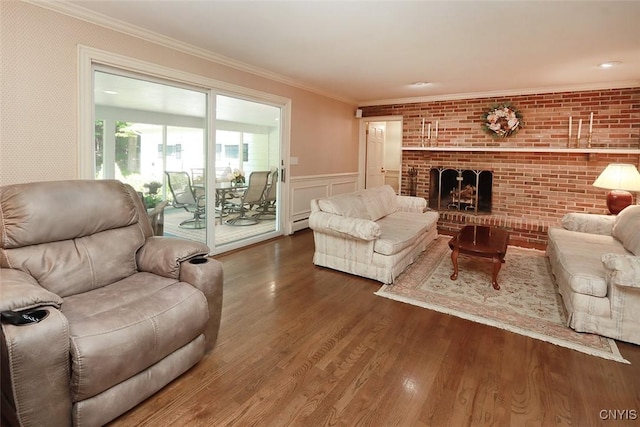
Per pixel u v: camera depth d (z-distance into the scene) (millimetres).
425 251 4316
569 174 4945
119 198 2215
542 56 3545
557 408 1684
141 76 3145
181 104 3594
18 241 1753
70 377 1385
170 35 3131
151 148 3375
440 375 1931
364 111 6645
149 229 2426
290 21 2768
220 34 3084
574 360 2080
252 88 4246
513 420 1604
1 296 1315
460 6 2443
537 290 3123
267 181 4852
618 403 1722
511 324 2510
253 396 1743
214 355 2088
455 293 3053
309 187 5559
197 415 1611
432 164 6035
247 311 2678
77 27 2629
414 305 2818
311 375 1917
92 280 1938
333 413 1637
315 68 4176
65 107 2619
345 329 2428
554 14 2543
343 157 6375
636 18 2590
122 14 2693
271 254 4191
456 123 5762
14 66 2355
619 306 2264
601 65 3826
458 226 5570
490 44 3223
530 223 4914
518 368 2000
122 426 1537
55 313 1378
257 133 4570
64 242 1936
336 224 3404
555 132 4996
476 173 5629
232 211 4418
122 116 3117
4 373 1267
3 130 2340
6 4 2291
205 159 3908
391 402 1715
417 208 4926
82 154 2730
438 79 4641
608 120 4641
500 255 3064
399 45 3297
